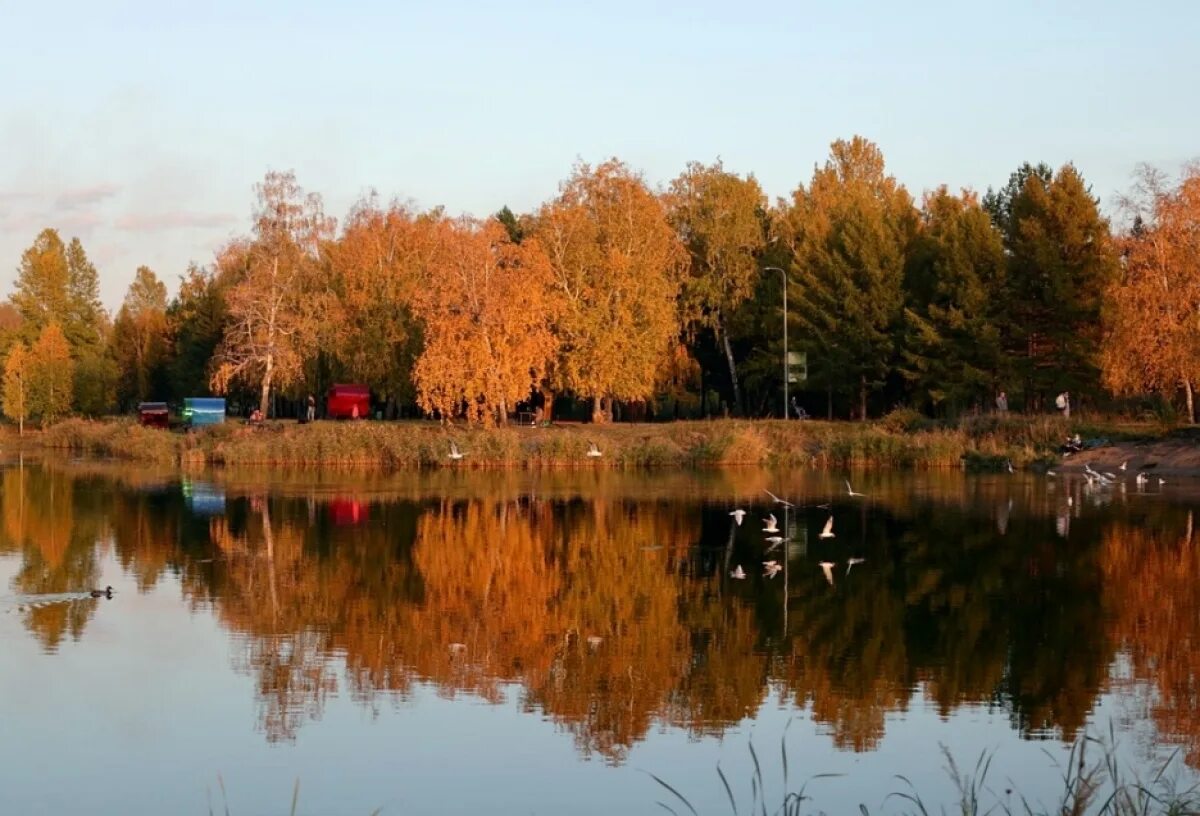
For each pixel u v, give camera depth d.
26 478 56.22
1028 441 58.69
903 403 77.19
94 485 52.28
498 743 17.06
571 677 20.33
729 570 30.20
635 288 70.25
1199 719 17.78
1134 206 59.12
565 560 31.73
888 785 15.34
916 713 18.30
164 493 48.62
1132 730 17.33
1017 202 68.25
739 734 17.44
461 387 61.47
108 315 134.75
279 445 63.28
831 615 24.91
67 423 84.88
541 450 60.16
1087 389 64.69
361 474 57.12
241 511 42.25
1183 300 55.25
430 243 73.81
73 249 114.00
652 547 33.81
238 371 73.56
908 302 71.50
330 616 25.02
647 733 17.48
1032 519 38.47
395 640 22.89
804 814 14.39
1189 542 33.59
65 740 17.28
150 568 30.66
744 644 22.53
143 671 20.72
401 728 17.72
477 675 20.53
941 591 27.28
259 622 24.42
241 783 15.62
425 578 29.30
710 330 83.06
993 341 65.06
